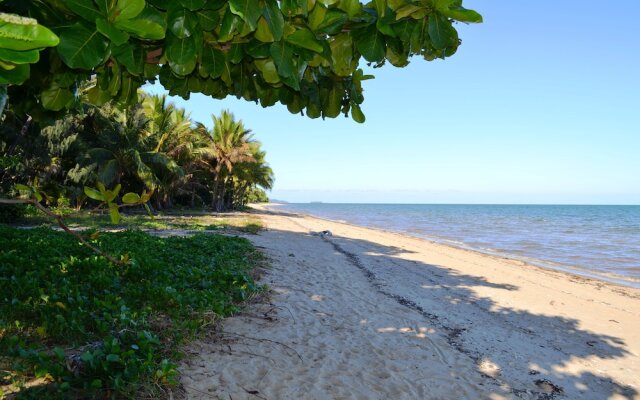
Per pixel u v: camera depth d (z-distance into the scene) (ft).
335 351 18.35
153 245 36.17
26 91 6.57
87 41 3.74
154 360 13.70
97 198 4.53
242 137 156.35
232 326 19.35
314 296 27.86
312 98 6.72
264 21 4.75
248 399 13.15
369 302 28.17
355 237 84.94
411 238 98.02
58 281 19.58
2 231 33.30
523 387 17.11
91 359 11.81
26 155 70.28
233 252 38.58
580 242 103.96
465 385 16.58
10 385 11.11
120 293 19.97
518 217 281.33
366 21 5.24
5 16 2.36
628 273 57.82
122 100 6.45
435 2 4.79
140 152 96.22
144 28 3.50
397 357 18.61
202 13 4.62
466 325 25.08
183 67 4.67
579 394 17.13
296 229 93.45
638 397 17.37
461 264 54.39
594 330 26.78
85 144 91.81
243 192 221.25
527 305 32.37
